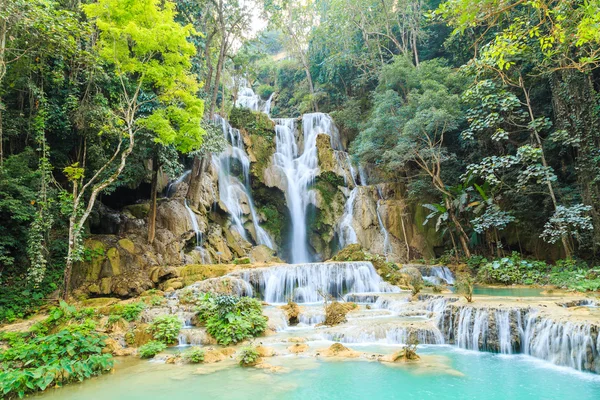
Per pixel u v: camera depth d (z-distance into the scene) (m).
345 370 6.45
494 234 19.03
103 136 13.63
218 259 16.64
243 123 23.67
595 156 14.35
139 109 14.38
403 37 27.33
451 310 8.46
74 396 5.69
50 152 13.27
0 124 11.52
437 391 5.46
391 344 8.26
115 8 10.88
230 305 9.35
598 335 6.11
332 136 26.14
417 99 20.11
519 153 15.00
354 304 11.25
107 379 6.40
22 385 5.80
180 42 11.72
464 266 17.48
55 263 12.23
